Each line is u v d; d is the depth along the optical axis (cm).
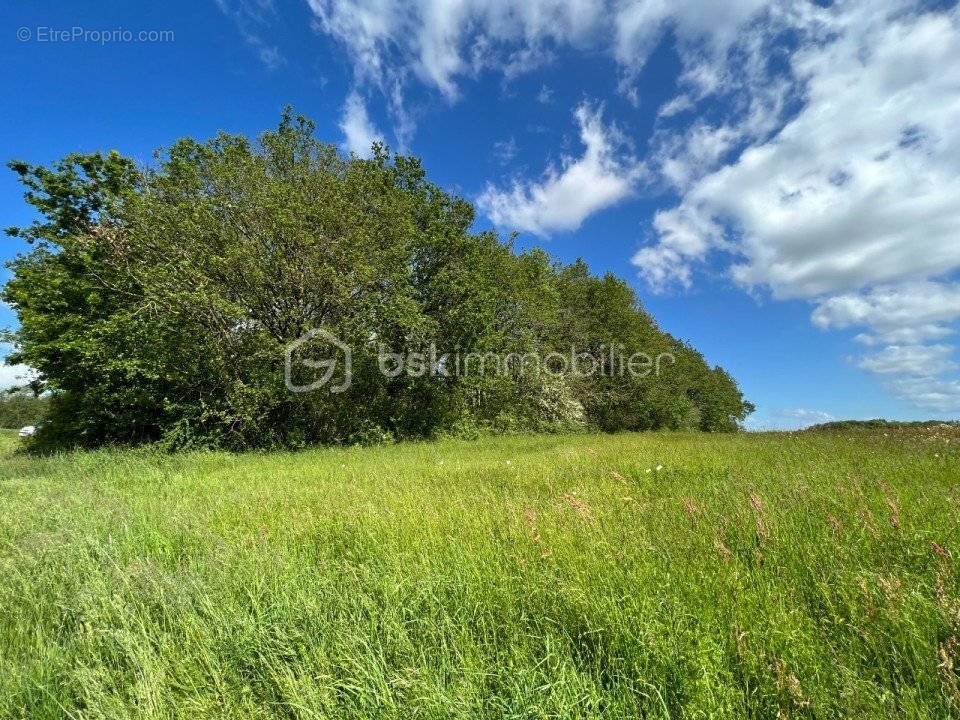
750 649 210
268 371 1688
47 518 561
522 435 2431
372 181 1947
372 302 1827
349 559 395
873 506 404
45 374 1758
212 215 1642
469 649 229
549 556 332
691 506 437
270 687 219
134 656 237
